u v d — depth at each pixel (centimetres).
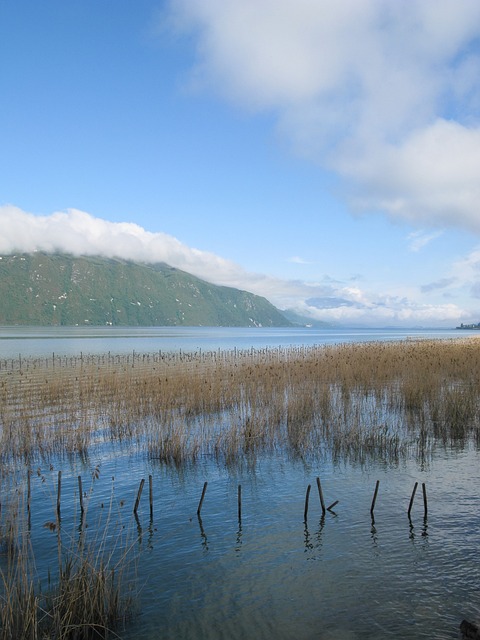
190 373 3381
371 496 1140
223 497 1164
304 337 16075
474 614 677
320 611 697
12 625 636
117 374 3438
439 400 1989
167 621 688
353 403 2205
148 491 1220
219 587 768
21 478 1328
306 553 870
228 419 1936
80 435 1609
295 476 1310
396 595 730
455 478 1254
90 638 656
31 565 845
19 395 2580
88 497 1153
